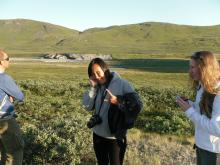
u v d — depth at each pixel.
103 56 65.88
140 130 5.00
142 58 61.91
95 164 3.02
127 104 1.92
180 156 3.52
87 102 2.07
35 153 2.84
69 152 2.81
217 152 1.56
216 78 1.53
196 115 1.56
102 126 2.00
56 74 26.41
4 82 2.25
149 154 3.52
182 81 20.98
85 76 23.45
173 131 4.90
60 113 5.49
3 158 2.41
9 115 2.30
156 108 6.23
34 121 4.82
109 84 1.99
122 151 2.05
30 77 22.05
